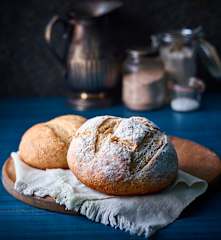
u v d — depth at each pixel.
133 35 1.23
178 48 1.17
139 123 0.74
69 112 1.16
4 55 1.23
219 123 1.08
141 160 0.70
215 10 1.21
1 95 1.26
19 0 1.20
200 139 0.99
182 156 0.85
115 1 1.15
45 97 1.26
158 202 0.70
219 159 0.84
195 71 1.20
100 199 0.69
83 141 0.72
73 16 1.10
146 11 1.21
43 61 1.24
